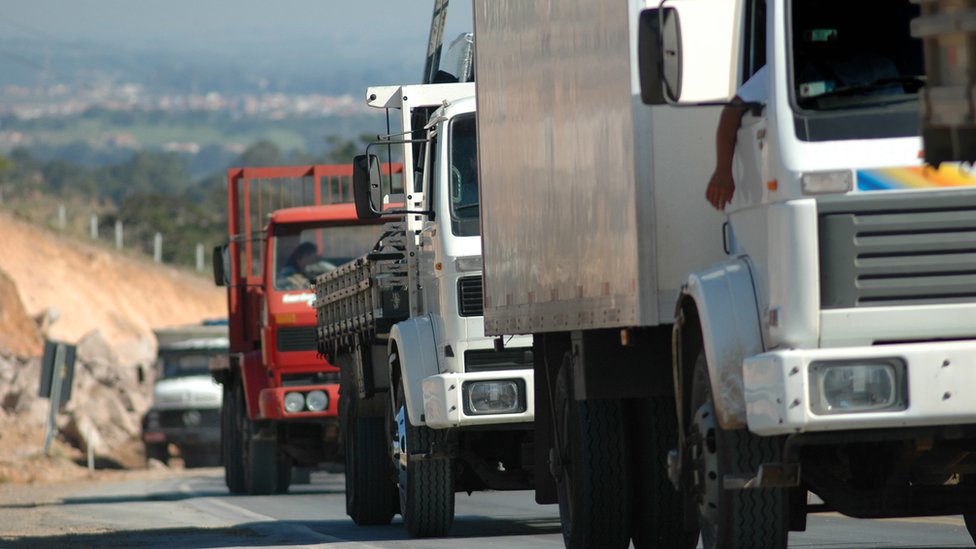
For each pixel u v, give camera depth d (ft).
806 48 109.91
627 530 143.95
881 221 104.17
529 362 177.27
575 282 137.08
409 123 198.80
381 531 205.05
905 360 103.24
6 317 653.71
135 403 631.56
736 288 110.32
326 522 229.25
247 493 329.72
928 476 119.24
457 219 178.40
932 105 97.35
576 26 135.54
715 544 116.06
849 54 110.22
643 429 142.72
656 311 120.98
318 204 325.21
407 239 193.36
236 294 333.83
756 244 110.52
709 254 120.98
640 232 120.98
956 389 103.04
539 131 146.61
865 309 104.06
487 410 175.11
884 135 104.83
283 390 303.89
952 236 104.32
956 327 104.63
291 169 328.49
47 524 242.17
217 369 344.49
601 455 142.41
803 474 118.73
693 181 121.29
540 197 146.82
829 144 104.78
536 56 147.13
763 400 104.99
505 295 159.63
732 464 111.45
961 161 98.68
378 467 213.66
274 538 197.36
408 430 184.96
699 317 113.91
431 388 177.17
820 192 104.27
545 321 146.10
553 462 151.43
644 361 135.33
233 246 333.42
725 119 114.21
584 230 134.31
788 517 115.75
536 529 206.39
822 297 104.17
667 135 121.29
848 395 103.30
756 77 111.86
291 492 343.67
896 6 110.73
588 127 132.67
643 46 108.17
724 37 113.50
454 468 192.65
